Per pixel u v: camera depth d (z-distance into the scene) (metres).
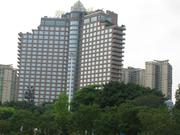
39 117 132.50
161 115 78.50
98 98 141.00
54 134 124.38
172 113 79.56
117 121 98.62
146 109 92.75
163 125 70.56
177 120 72.81
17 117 128.00
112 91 141.62
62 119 124.56
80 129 109.44
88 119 107.62
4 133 123.88
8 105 199.00
